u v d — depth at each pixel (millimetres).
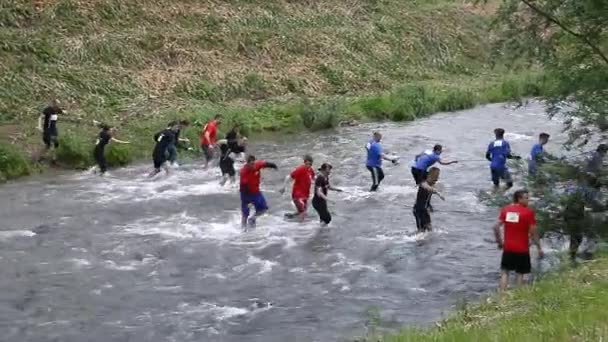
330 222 20266
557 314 9672
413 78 46906
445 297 15000
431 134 33969
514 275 15875
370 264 17078
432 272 16500
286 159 28875
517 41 16969
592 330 8305
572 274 12969
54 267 16797
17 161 25953
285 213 21281
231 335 13195
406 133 34219
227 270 16641
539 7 16469
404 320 13695
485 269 16656
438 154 22594
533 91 39094
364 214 21188
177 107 34469
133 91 35469
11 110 31125
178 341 12945
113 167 27734
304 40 44531
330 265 16984
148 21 41219
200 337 13117
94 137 29328
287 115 35938
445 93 41906
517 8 16703
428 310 14266
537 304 11086
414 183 24969
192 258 17438
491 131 34625
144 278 16125
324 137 33406
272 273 16453
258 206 19719
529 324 9367
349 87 42594
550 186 16172
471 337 9070
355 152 30172
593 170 15992
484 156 29125
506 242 14289
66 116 31500
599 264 13414
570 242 16078
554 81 16953
